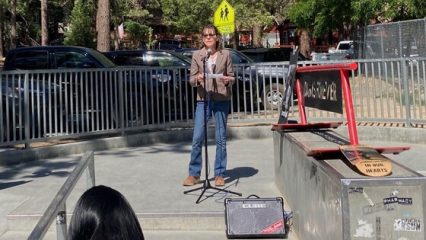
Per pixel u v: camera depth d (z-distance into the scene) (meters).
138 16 49.19
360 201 3.49
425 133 10.09
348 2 18.77
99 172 8.20
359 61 10.92
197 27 40.38
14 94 9.17
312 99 5.59
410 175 3.57
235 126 11.65
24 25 54.28
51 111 9.69
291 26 43.03
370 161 3.75
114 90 10.62
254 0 32.88
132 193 6.76
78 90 10.06
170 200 6.37
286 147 6.01
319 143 4.97
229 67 6.85
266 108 11.97
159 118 11.27
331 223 3.80
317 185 4.29
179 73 11.39
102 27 22.31
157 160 9.18
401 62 10.50
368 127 10.72
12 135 9.20
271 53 18.16
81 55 12.75
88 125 10.24
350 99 4.21
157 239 5.54
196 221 5.78
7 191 7.11
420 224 3.45
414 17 17.42
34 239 2.73
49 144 9.98
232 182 7.23
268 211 5.51
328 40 35.97
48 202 6.36
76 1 44.78
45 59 12.84
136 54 14.17
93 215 2.28
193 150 7.03
